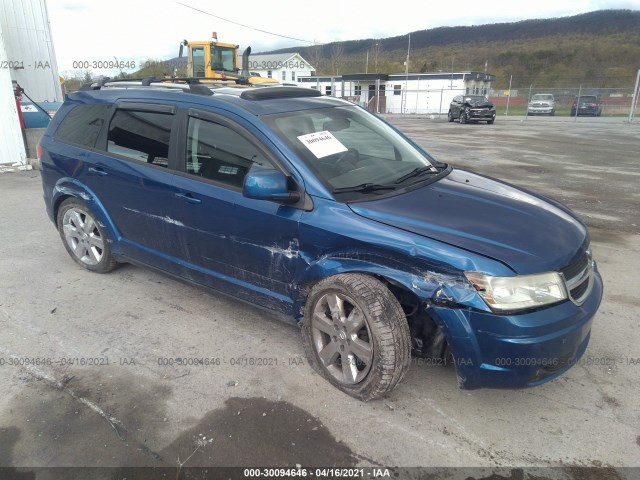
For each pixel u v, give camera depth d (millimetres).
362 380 2818
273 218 3057
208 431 2664
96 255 4566
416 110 42125
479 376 2572
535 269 2518
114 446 2561
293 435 2639
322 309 3006
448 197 3141
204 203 3385
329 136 3375
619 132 20125
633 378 3113
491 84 51688
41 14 12289
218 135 3383
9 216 6598
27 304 4086
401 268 2664
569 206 7316
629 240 5734
